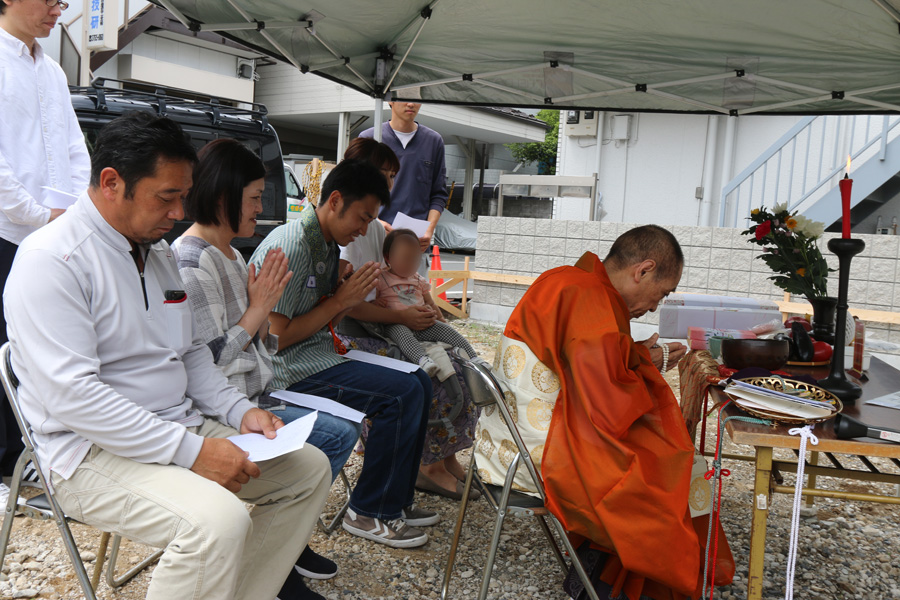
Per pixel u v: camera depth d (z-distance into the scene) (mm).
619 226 8180
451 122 17000
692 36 3578
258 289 2406
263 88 16281
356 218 2848
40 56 3338
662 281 2459
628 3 3275
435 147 4793
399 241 3443
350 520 3021
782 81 3920
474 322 8898
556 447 2178
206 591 1704
